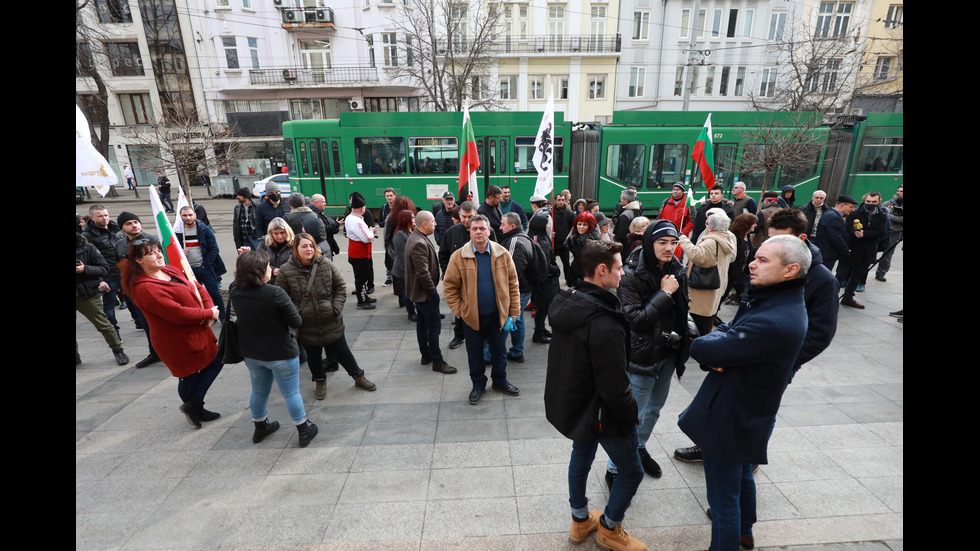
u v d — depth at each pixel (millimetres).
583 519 2578
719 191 7047
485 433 3727
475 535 2699
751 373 2135
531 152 13469
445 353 5375
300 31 25281
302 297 3977
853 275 6559
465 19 23938
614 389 2162
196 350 3676
